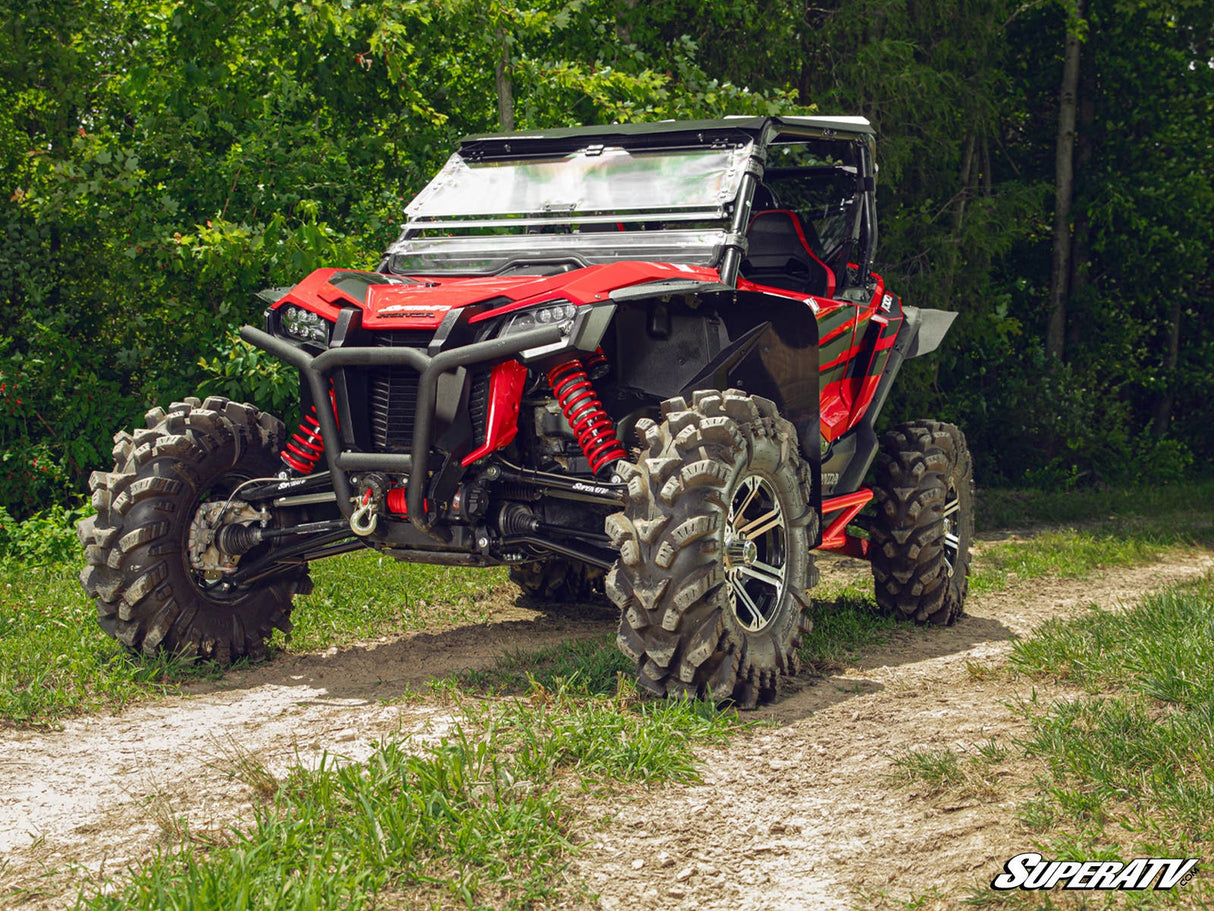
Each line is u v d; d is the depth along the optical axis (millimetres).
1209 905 2729
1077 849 3012
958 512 7113
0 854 3213
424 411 4496
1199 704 4062
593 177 5801
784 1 14594
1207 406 21672
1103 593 8148
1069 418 17594
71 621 5805
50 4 12336
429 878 2965
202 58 10352
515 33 10102
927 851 3188
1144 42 19578
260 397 10094
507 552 5055
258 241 9336
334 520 5266
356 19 9508
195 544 5215
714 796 3660
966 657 5805
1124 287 20312
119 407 10953
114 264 11844
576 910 2893
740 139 5676
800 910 2891
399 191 11102
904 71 14570
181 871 2969
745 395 4871
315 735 4281
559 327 4488
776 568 5004
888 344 6855
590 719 4070
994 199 17016
